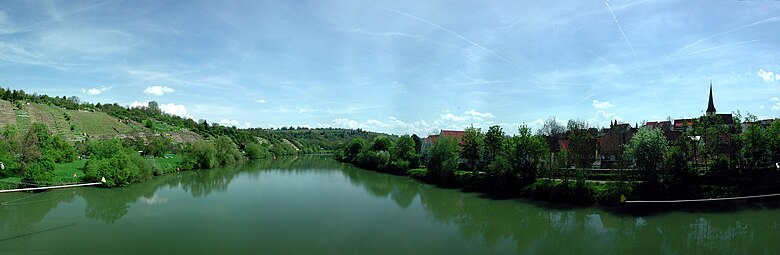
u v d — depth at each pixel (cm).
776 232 3394
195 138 15662
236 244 3158
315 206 4675
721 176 4525
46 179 5666
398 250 3053
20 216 4181
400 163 8300
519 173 5319
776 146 4581
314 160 13988
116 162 6319
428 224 3853
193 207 4609
